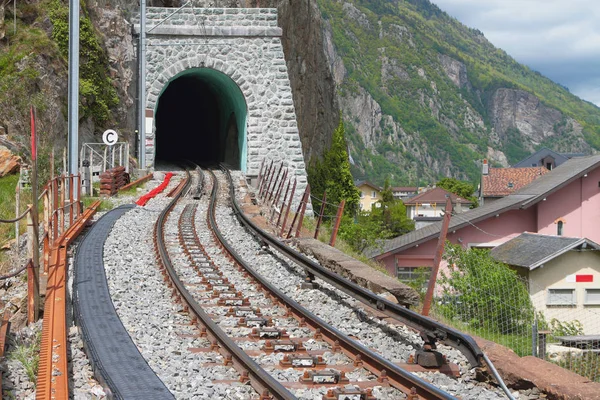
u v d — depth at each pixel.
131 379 6.80
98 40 29.95
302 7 50.41
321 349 8.42
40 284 11.07
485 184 68.94
